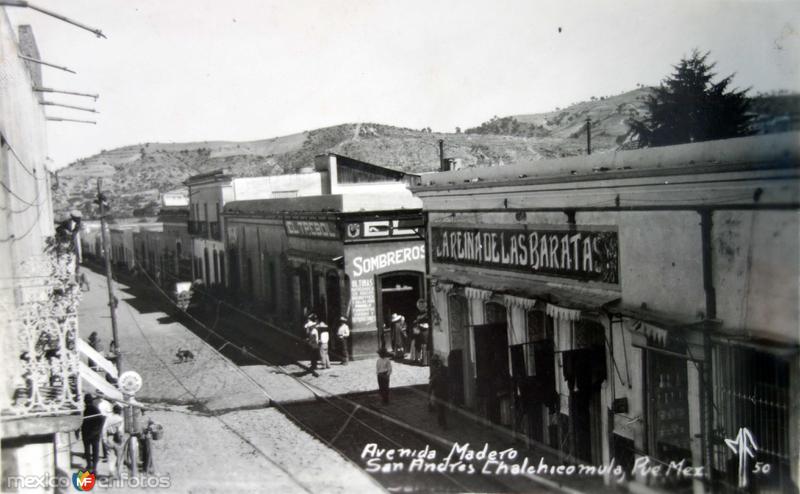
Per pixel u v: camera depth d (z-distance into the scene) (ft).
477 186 50.83
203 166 320.91
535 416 44.96
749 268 29.63
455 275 55.52
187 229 164.76
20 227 46.42
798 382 28.43
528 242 46.01
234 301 134.62
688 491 32.91
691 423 32.71
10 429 33.30
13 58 45.50
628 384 36.65
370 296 81.41
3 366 33.73
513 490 39.04
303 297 97.50
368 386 66.59
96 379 47.14
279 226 107.96
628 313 35.70
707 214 31.35
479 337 46.52
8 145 40.47
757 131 30.73
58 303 39.83
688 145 32.01
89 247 257.34
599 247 38.96
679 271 33.17
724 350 30.96
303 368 77.46
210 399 64.80
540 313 46.21
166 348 94.22
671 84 67.00
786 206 28.66
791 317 28.66
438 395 52.39
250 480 42.68
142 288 173.99
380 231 80.94
